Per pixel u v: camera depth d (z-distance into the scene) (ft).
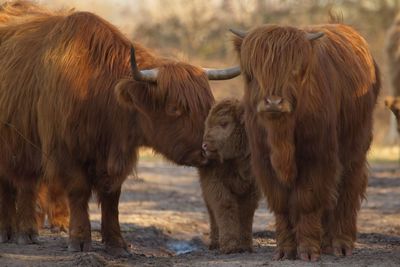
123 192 111.14
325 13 254.27
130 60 61.93
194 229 82.99
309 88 51.52
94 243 67.05
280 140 51.55
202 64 233.14
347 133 57.31
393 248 65.21
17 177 66.49
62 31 62.69
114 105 61.31
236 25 253.44
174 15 256.93
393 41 172.96
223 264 54.70
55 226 74.59
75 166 61.87
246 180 61.31
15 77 65.10
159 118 60.90
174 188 117.80
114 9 246.68
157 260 59.47
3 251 62.08
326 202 54.44
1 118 65.67
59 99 60.95
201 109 61.00
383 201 103.81
